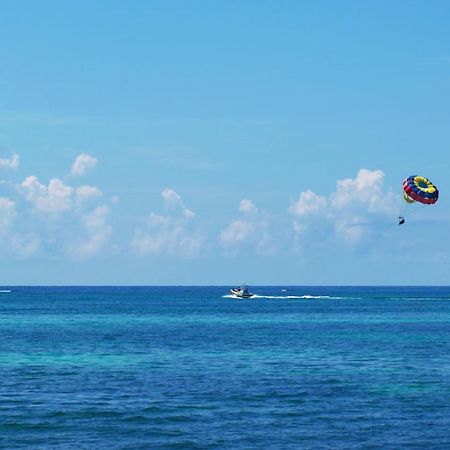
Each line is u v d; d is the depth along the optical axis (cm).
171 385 9488
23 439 6775
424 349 14125
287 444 6619
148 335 17812
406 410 7981
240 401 8438
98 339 16588
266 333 18512
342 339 16600
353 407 8131
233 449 6462
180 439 6781
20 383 9644
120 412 7838
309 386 9438
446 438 6838
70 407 8075
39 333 18488
